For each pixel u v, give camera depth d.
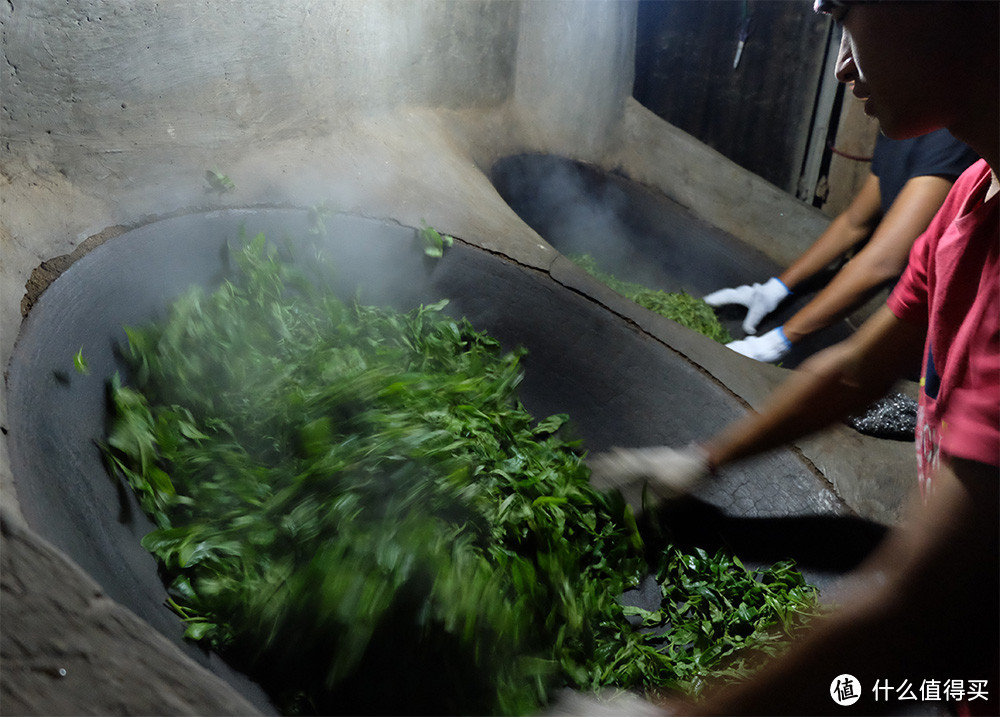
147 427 1.53
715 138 4.78
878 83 0.85
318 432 1.63
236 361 1.80
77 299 1.62
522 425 2.05
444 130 3.12
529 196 3.65
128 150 1.98
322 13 2.46
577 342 2.33
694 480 1.66
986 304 0.79
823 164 4.67
